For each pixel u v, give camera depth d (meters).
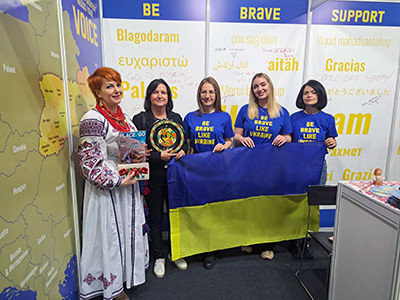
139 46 2.29
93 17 2.05
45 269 1.22
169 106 1.96
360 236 1.27
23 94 1.04
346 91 2.47
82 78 1.79
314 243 2.49
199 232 2.00
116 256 1.52
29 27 1.10
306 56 2.38
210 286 1.88
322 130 2.18
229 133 2.06
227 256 2.25
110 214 1.47
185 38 2.31
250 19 2.31
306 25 2.35
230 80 2.39
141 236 1.63
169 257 2.24
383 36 2.40
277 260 2.19
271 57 2.38
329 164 2.61
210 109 2.06
